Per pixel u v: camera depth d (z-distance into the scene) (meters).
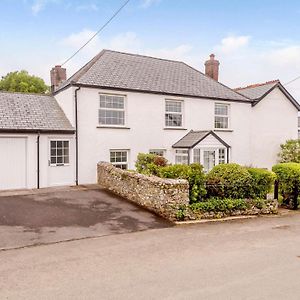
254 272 5.63
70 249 7.01
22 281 5.26
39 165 14.37
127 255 6.61
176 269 5.80
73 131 14.95
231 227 9.20
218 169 11.45
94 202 11.59
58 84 19.28
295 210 11.97
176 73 20.02
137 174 11.87
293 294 4.75
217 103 19.62
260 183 11.53
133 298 4.65
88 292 4.85
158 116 17.42
